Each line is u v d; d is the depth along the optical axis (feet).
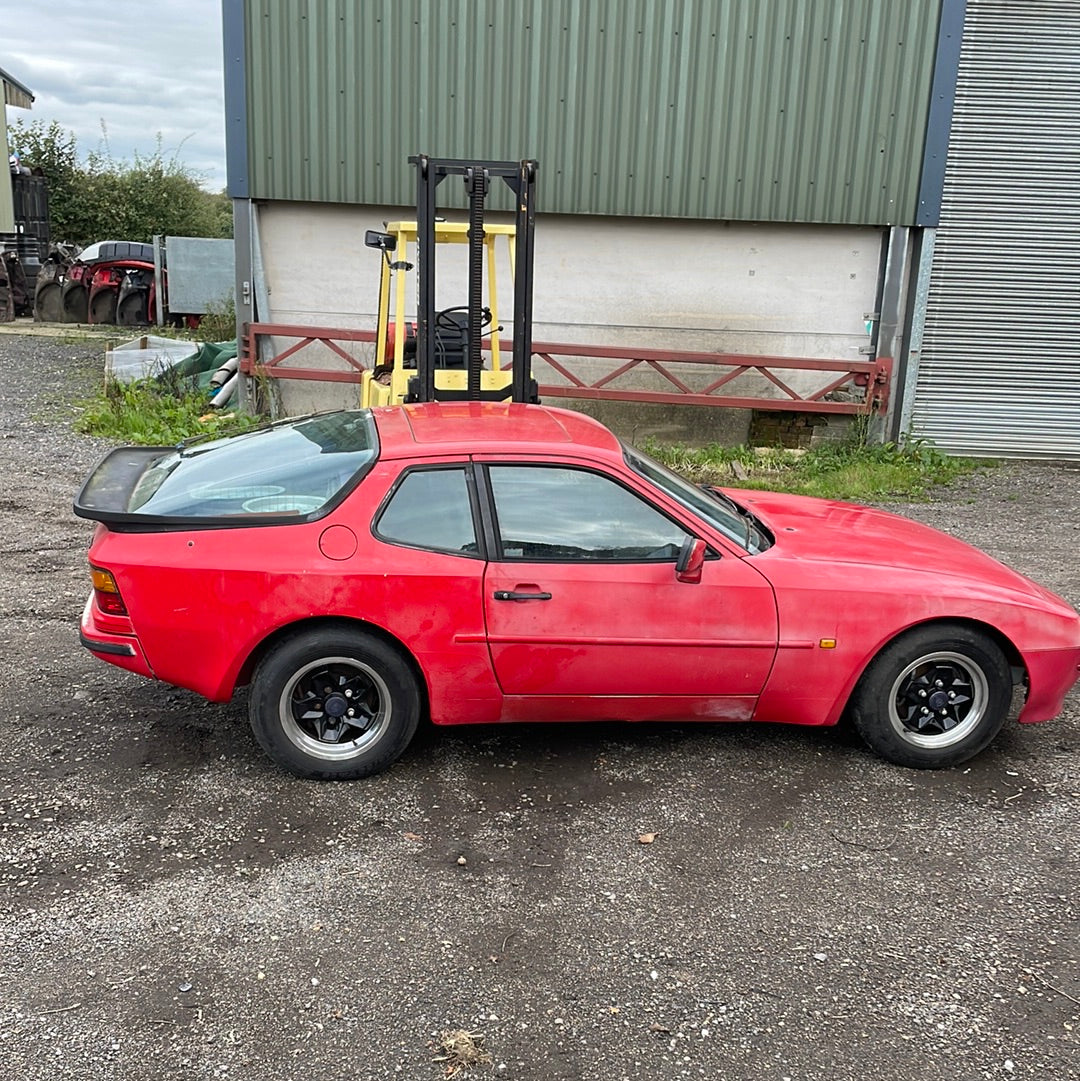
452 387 25.67
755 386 40.78
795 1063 9.33
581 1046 9.45
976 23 37.99
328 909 11.28
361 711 14.01
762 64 37.32
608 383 40.96
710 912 11.51
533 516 13.80
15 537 24.77
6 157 82.33
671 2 36.76
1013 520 31.42
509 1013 9.84
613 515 13.99
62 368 53.47
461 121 37.86
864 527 16.67
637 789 14.14
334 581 13.24
